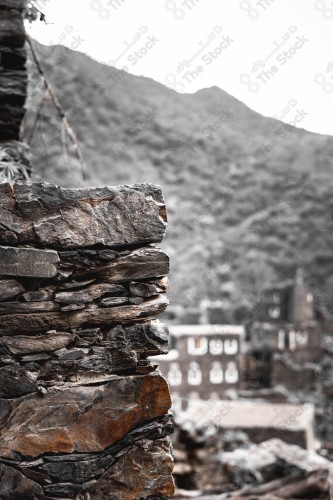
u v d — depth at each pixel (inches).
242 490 354.0
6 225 126.9
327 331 1465.3
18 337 128.5
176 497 340.2
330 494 349.1
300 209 1691.7
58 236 128.7
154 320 135.9
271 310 1493.6
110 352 132.9
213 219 1626.5
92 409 131.0
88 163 1341.0
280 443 478.3
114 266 132.7
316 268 1647.4
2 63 214.8
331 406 1261.1
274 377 1355.8
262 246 1633.9
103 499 131.3
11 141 223.3
